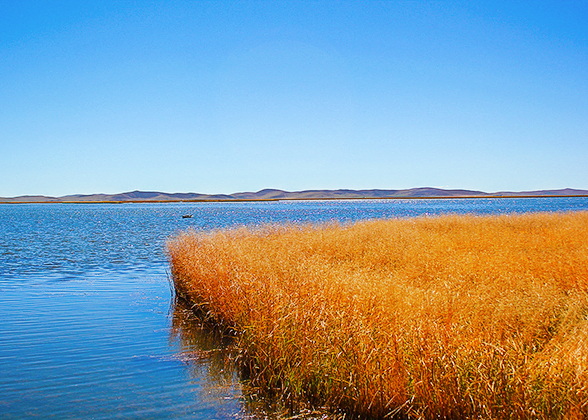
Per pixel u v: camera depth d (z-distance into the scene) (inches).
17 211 4810.5
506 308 287.0
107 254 921.5
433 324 245.4
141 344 342.3
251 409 237.0
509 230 791.1
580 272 387.9
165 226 1904.5
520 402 185.2
